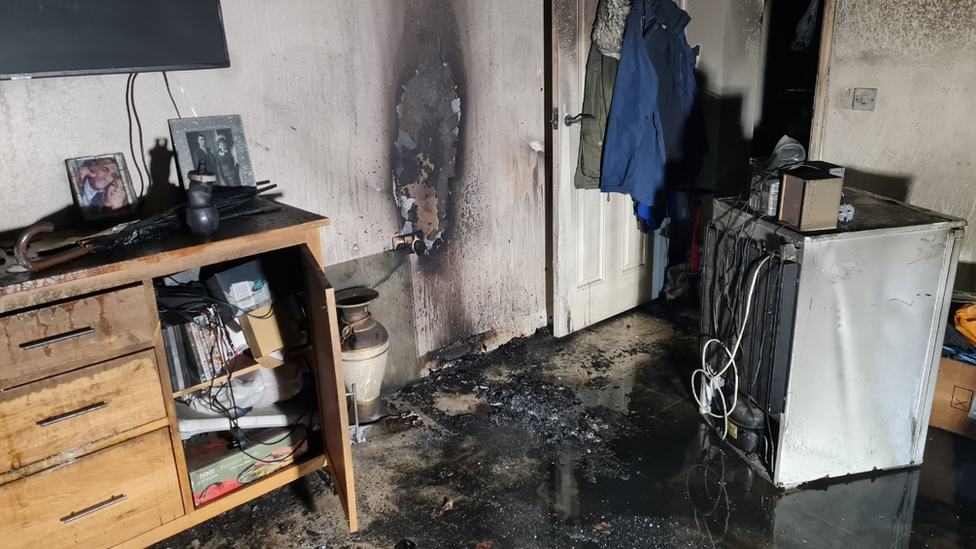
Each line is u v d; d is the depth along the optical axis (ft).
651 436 8.43
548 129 10.64
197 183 6.11
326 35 7.78
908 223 6.70
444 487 7.54
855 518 6.92
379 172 8.68
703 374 8.48
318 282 6.05
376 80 8.34
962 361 7.99
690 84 10.61
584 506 7.18
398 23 8.38
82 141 6.49
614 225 11.34
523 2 9.70
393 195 8.90
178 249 5.78
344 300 8.42
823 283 6.63
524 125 10.26
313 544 6.71
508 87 9.86
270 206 7.01
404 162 8.89
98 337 5.65
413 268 9.39
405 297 9.36
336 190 8.30
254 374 7.54
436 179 9.32
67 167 6.37
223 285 6.70
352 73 8.11
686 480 7.57
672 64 10.18
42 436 5.55
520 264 10.87
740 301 7.41
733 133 12.80
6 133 6.11
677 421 8.73
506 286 10.76
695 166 10.94
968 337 7.87
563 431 8.57
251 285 6.84
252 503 7.34
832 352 6.93
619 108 9.78
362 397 8.46
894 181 9.59
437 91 9.00
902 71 9.18
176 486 6.43
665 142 10.38
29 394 5.41
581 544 6.63
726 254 7.72
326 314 6.02
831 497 7.26
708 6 12.05
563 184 10.27
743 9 12.16
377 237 8.88
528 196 10.66
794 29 13.09
